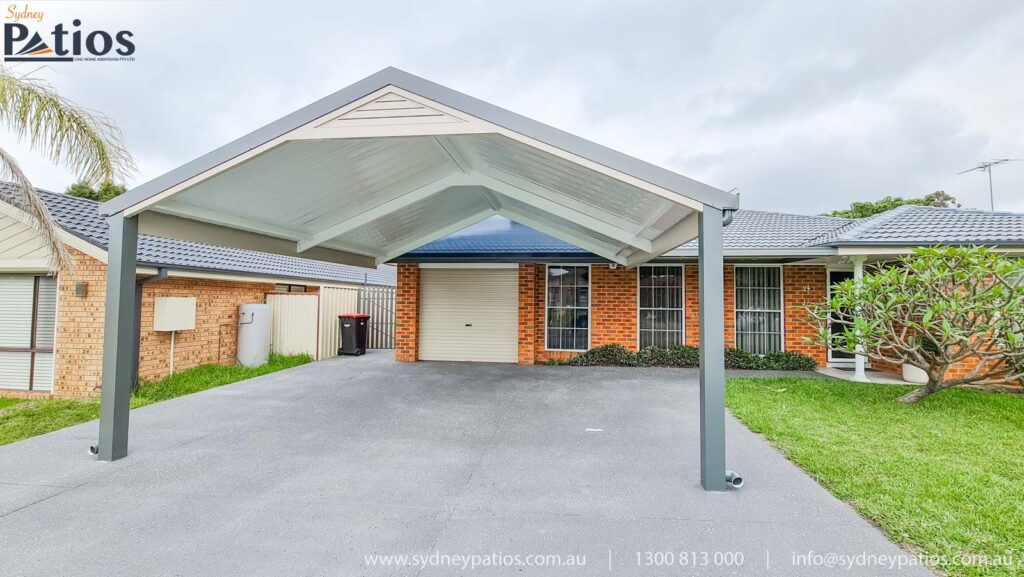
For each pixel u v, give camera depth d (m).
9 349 7.75
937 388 6.54
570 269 11.05
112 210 4.45
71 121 5.24
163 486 3.84
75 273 7.51
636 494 3.71
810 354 10.25
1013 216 9.56
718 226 3.86
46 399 7.37
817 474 4.03
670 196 3.88
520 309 10.86
